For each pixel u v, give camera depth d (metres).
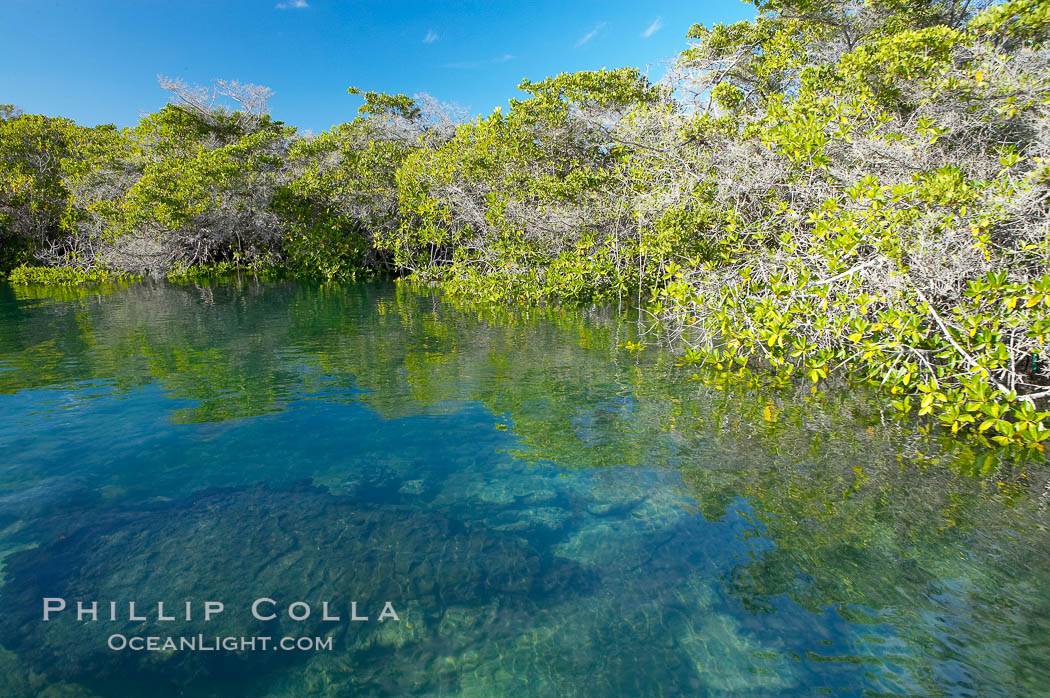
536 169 15.95
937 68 9.41
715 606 3.07
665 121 12.50
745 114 11.96
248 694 2.52
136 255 21.11
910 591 3.15
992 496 4.10
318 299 15.56
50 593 3.12
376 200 21.61
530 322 11.53
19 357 8.52
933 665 2.64
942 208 6.35
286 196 22.02
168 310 13.52
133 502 4.11
